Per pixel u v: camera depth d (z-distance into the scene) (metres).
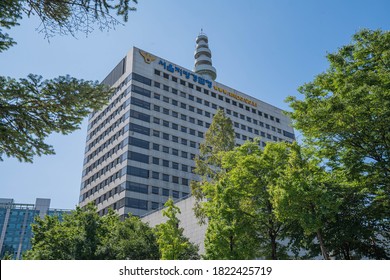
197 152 69.38
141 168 59.97
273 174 20.22
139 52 70.88
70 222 30.11
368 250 23.23
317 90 19.88
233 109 82.25
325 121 17.11
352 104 16.16
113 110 69.38
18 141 9.93
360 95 15.92
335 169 20.30
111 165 63.41
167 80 72.50
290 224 21.94
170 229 23.42
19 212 140.12
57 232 28.03
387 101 15.57
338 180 19.86
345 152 18.80
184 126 70.31
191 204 37.06
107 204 59.97
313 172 18.88
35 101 9.59
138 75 68.06
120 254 28.08
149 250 28.98
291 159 18.52
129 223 32.62
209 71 100.94
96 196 64.50
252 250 20.91
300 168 18.14
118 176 59.88
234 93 84.69
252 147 23.66
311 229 16.67
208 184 26.39
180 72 75.81
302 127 18.59
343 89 17.05
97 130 73.44
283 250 23.50
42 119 10.02
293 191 16.94
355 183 18.89
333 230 21.08
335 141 18.55
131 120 62.97
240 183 20.98
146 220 45.25
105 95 10.16
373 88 15.89
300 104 19.23
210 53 107.25
